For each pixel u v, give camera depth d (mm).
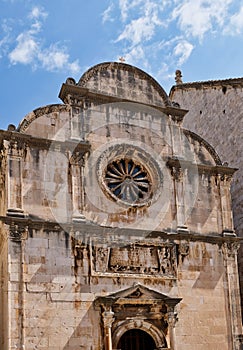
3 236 32469
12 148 32312
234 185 43750
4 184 33219
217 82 47031
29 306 29969
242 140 43125
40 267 30875
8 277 29797
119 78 37438
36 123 33750
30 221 31156
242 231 42062
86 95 35750
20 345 29062
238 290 36531
